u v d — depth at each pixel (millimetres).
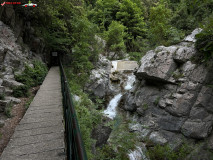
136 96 11188
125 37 24984
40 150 2539
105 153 5648
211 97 7578
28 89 6473
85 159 907
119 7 27172
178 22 14609
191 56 8453
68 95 2695
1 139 3082
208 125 7492
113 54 22375
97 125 5676
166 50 9461
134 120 10438
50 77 9086
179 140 7906
